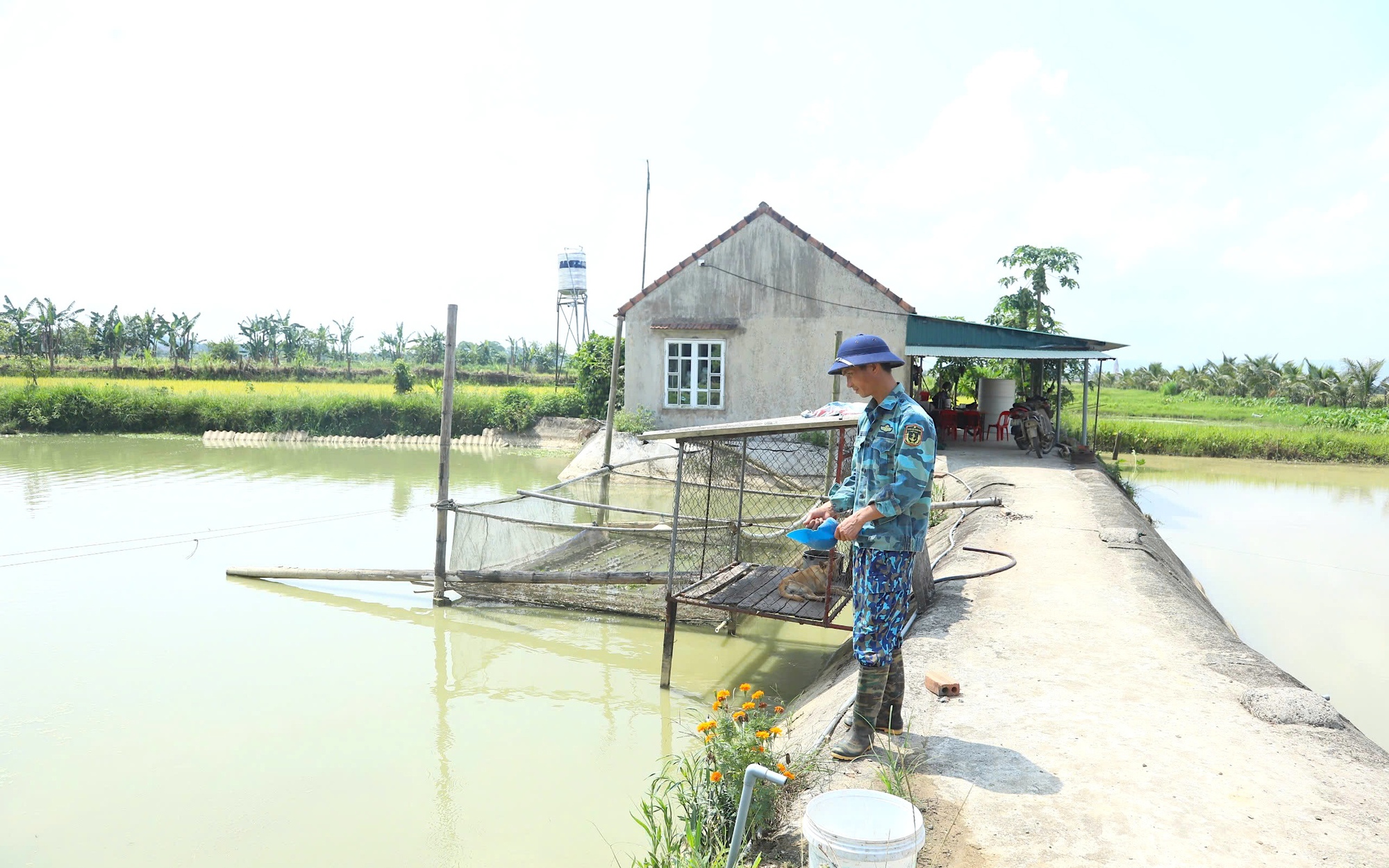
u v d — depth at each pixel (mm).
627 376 18281
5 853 4227
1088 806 3135
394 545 11289
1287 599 9109
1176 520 14266
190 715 5945
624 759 5270
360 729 5730
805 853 2969
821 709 4605
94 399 27422
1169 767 3453
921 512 3449
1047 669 4711
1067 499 11289
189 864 4141
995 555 7840
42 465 19359
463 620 8273
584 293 33906
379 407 25719
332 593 9141
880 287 16984
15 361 40344
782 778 2523
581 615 8461
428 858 4164
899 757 3568
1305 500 16828
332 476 17828
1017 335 16891
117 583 9414
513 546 9086
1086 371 17172
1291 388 47531
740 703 6160
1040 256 26125
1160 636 5320
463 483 16891
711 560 8094
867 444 3482
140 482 16797
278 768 5145
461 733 5680
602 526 9086
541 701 6270
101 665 6918
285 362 59000
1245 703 4145
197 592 9117
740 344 17703
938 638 5273
